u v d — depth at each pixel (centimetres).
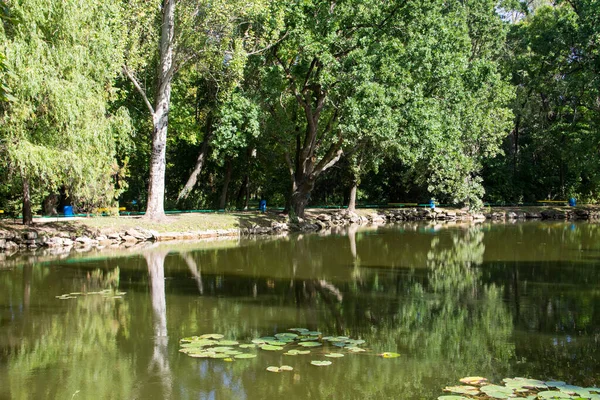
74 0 1661
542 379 659
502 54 3991
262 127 2562
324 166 2772
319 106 2642
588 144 3700
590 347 792
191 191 3334
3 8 679
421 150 2445
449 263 1630
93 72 1809
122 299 1111
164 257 1719
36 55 1547
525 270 1497
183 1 2131
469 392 609
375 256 1781
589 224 3238
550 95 4019
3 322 934
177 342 816
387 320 950
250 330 880
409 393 618
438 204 4094
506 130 4075
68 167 1719
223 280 1333
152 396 615
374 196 4219
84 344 809
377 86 2212
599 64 3638
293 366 709
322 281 1326
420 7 2388
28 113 1558
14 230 1902
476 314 992
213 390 629
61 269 1473
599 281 1319
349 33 2509
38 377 680
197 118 2978
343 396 610
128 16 2027
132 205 3188
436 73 2405
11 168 1694
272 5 2289
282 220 2784
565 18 3675
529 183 4431
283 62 2578
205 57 2280
